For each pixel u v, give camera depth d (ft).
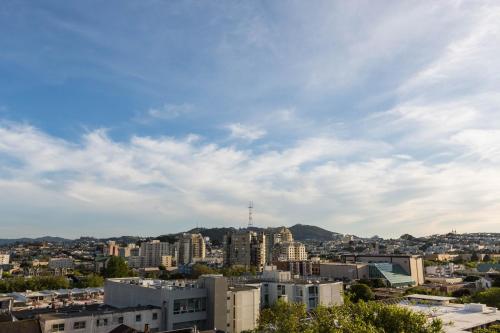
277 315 236.02
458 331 222.07
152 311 282.56
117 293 343.05
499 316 267.39
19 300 476.13
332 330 139.64
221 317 299.99
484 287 574.97
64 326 249.14
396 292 557.74
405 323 142.10
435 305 313.53
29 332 212.02
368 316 145.07
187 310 293.02
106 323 264.31
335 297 395.55
